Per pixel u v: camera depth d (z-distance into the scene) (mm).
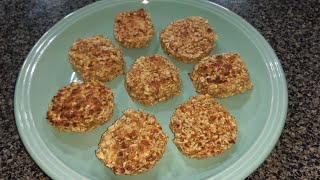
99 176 191
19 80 222
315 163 202
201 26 244
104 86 220
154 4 261
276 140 197
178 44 237
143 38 240
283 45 253
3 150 209
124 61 238
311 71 239
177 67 238
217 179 184
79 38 247
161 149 194
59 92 216
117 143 196
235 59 228
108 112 211
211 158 196
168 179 191
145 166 190
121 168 188
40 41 239
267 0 278
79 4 277
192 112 207
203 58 232
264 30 261
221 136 198
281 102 212
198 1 259
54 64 235
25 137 199
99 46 235
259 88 223
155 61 229
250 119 212
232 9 273
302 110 222
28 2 279
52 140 204
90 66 226
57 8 275
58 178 185
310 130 214
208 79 219
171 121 208
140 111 209
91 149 202
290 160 203
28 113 210
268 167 201
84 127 206
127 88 223
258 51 235
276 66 227
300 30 260
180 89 227
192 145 195
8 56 249
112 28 253
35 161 191
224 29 249
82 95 215
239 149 199
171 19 257
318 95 228
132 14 250
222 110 208
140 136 197
